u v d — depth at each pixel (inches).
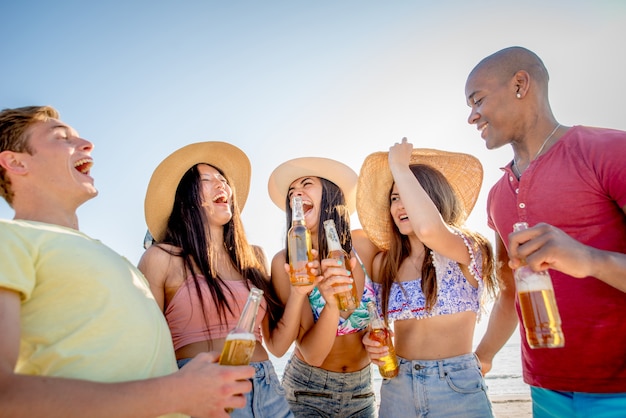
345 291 92.9
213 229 102.5
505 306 109.4
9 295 51.3
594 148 80.1
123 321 59.8
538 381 86.6
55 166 71.0
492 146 95.0
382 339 97.9
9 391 44.3
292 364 124.0
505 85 89.7
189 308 84.0
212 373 54.8
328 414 114.1
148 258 88.2
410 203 95.2
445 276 99.1
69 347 55.3
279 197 142.3
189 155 106.7
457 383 90.8
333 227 101.4
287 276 114.0
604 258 59.3
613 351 77.4
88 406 47.2
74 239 62.9
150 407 50.2
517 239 60.4
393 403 96.2
